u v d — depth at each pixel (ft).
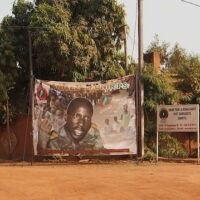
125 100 79.71
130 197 43.73
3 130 84.99
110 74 86.89
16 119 84.69
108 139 79.00
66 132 78.48
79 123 78.69
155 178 54.08
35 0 89.51
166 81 89.51
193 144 88.94
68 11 86.33
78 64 83.35
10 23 87.45
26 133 82.79
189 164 73.87
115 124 79.25
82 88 79.10
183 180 52.80
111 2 87.04
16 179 52.90
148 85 87.81
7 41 84.74
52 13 83.46
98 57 86.63
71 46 82.94
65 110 78.69
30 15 86.84
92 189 47.14
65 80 86.07
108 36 87.61
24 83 88.07
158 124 78.13
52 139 78.18
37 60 83.51
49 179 53.06
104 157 80.33
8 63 83.76
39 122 78.18
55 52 82.64
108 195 44.47
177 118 76.59
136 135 79.46
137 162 75.66
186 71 95.35
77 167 69.56
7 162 78.23
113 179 53.16
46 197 43.65
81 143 78.59
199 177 56.18
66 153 78.23
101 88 79.36
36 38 82.28
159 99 87.92
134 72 90.53
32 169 64.44
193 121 75.51
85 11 87.15
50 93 78.59
